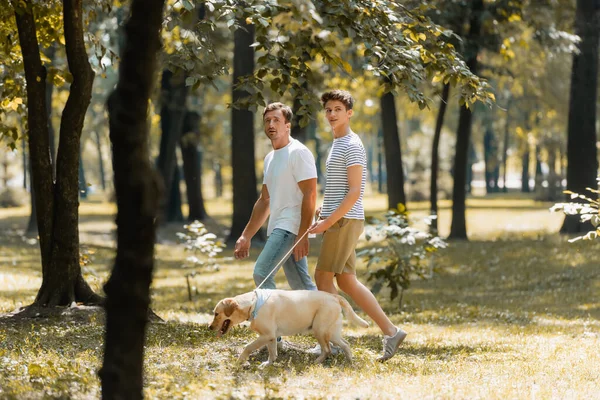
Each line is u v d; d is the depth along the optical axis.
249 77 10.59
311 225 9.56
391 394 7.32
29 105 12.52
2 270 24.98
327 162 9.49
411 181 78.81
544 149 69.50
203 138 52.41
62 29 13.75
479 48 30.33
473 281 23.86
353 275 9.53
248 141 36.22
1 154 80.31
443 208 64.44
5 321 11.91
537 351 10.85
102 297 12.90
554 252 27.67
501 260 27.17
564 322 15.38
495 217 54.78
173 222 50.09
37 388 7.25
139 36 5.69
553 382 8.42
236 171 36.28
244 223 36.28
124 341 5.80
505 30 31.44
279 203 9.66
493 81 46.09
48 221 12.66
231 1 9.84
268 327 8.56
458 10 29.42
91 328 11.03
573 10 33.62
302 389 7.49
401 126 92.31
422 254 17.64
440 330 14.04
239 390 7.20
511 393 7.58
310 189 9.50
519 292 21.34
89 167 118.69
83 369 8.34
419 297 20.77
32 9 12.37
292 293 8.74
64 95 48.94
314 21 6.75
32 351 9.29
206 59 10.54
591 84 32.09
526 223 48.84
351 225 9.27
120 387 5.79
